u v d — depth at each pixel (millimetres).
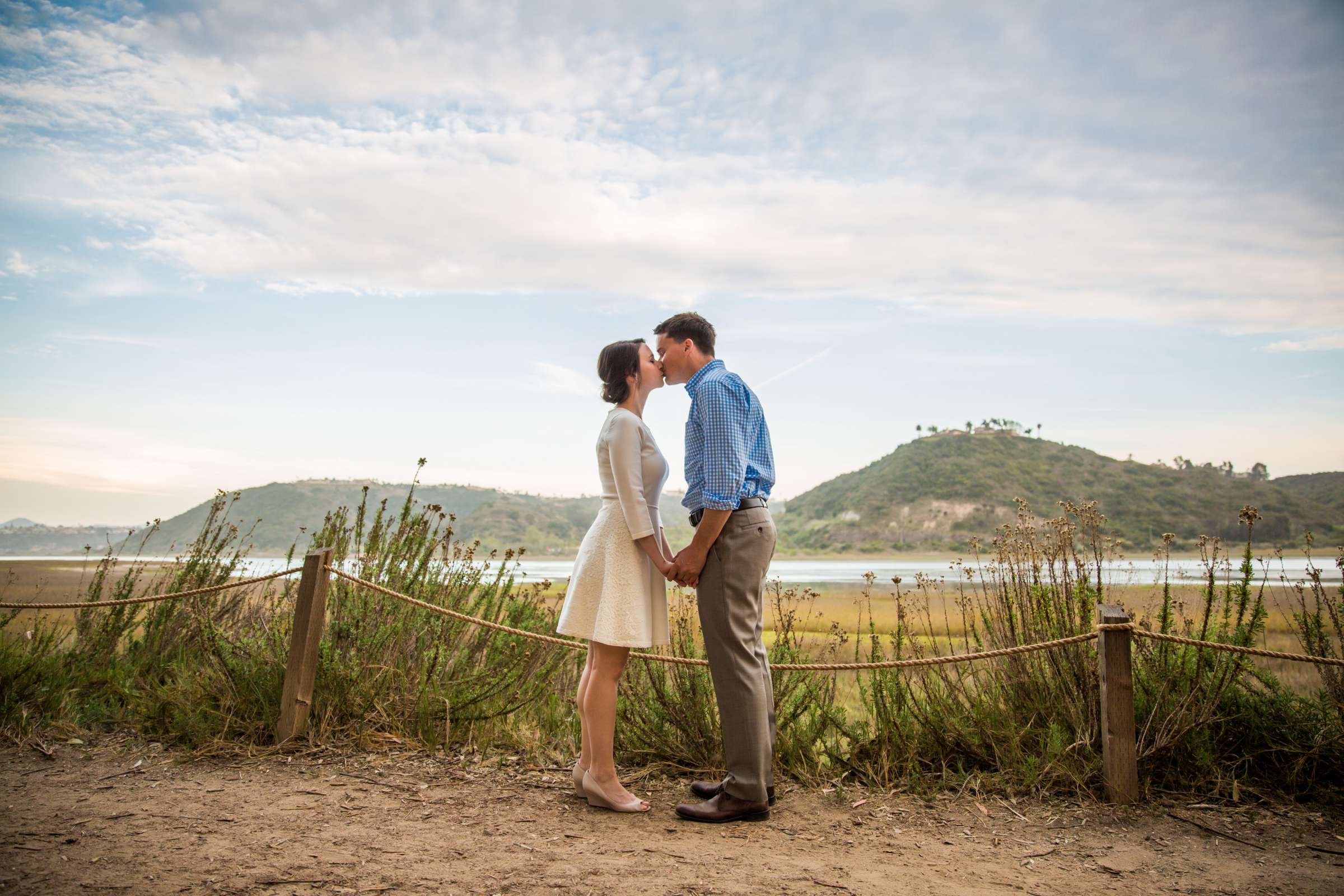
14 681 4680
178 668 5039
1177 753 3699
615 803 3367
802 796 3664
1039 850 2988
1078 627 3951
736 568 3215
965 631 4375
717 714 4152
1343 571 3688
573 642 3979
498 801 3486
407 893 2449
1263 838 3117
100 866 2621
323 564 4379
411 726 4438
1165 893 2586
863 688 4301
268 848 2840
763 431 3467
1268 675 3797
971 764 3936
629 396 3469
